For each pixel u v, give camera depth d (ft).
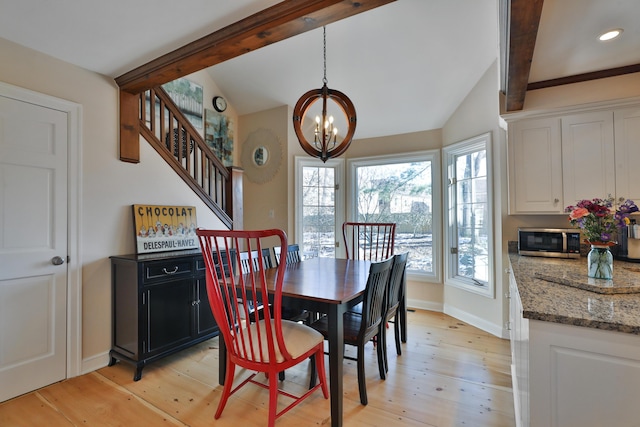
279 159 14.03
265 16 5.98
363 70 11.57
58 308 7.58
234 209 12.12
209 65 7.49
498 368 8.22
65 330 7.68
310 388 7.41
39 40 6.89
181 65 7.48
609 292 4.78
